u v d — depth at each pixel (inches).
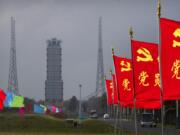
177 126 4320.9
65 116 6643.7
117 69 1737.2
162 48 1026.1
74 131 3484.3
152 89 1289.4
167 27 1018.7
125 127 4060.0
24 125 3818.9
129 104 1750.7
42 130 3543.3
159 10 1048.8
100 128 3656.5
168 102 5177.2
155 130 3727.9
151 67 1289.4
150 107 1295.5
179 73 1013.2
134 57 1294.3
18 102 4909.0
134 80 1294.3
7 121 3961.6
